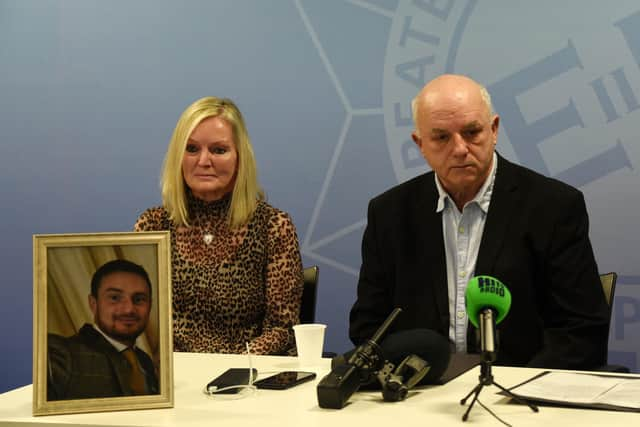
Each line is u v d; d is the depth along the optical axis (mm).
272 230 2482
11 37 3895
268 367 1804
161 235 1486
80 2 3818
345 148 3600
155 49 3754
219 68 3705
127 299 1449
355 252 3609
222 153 2439
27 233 3881
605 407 1314
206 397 1498
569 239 2168
